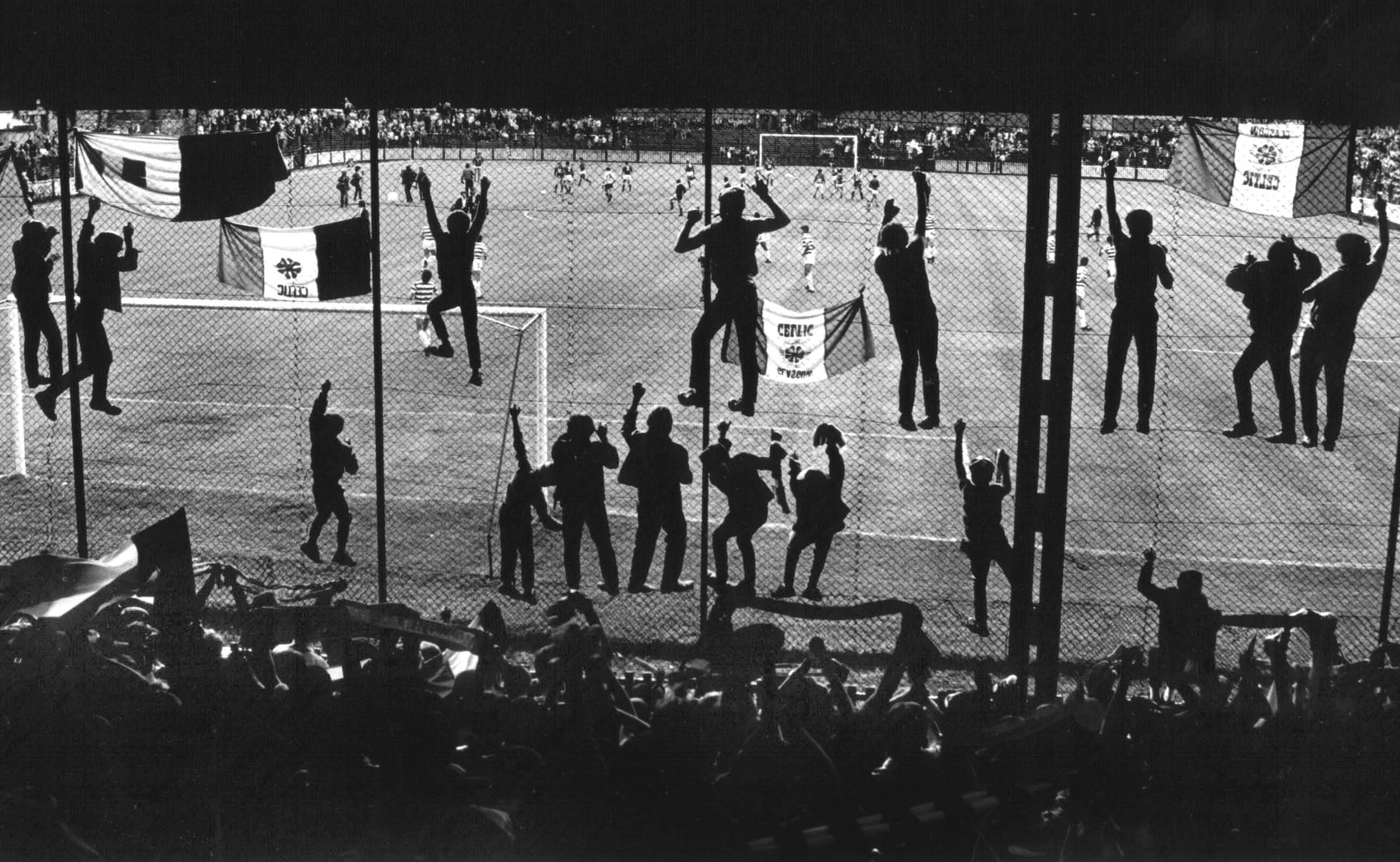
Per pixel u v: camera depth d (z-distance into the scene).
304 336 30.23
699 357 13.77
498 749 8.82
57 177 41.47
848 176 52.09
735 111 14.09
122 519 18.61
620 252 41.03
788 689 9.09
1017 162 52.75
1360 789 8.55
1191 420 23.81
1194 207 40.41
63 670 8.88
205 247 39.34
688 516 18.81
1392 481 20.56
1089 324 32.25
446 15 13.52
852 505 19.27
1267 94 12.67
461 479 20.39
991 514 14.37
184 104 13.89
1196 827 8.46
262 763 8.62
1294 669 9.24
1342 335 13.64
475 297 14.24
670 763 8.60
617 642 14.39
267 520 18.52
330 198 48.34
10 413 23.67
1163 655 10.65
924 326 13.48
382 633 9.53
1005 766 8.79
